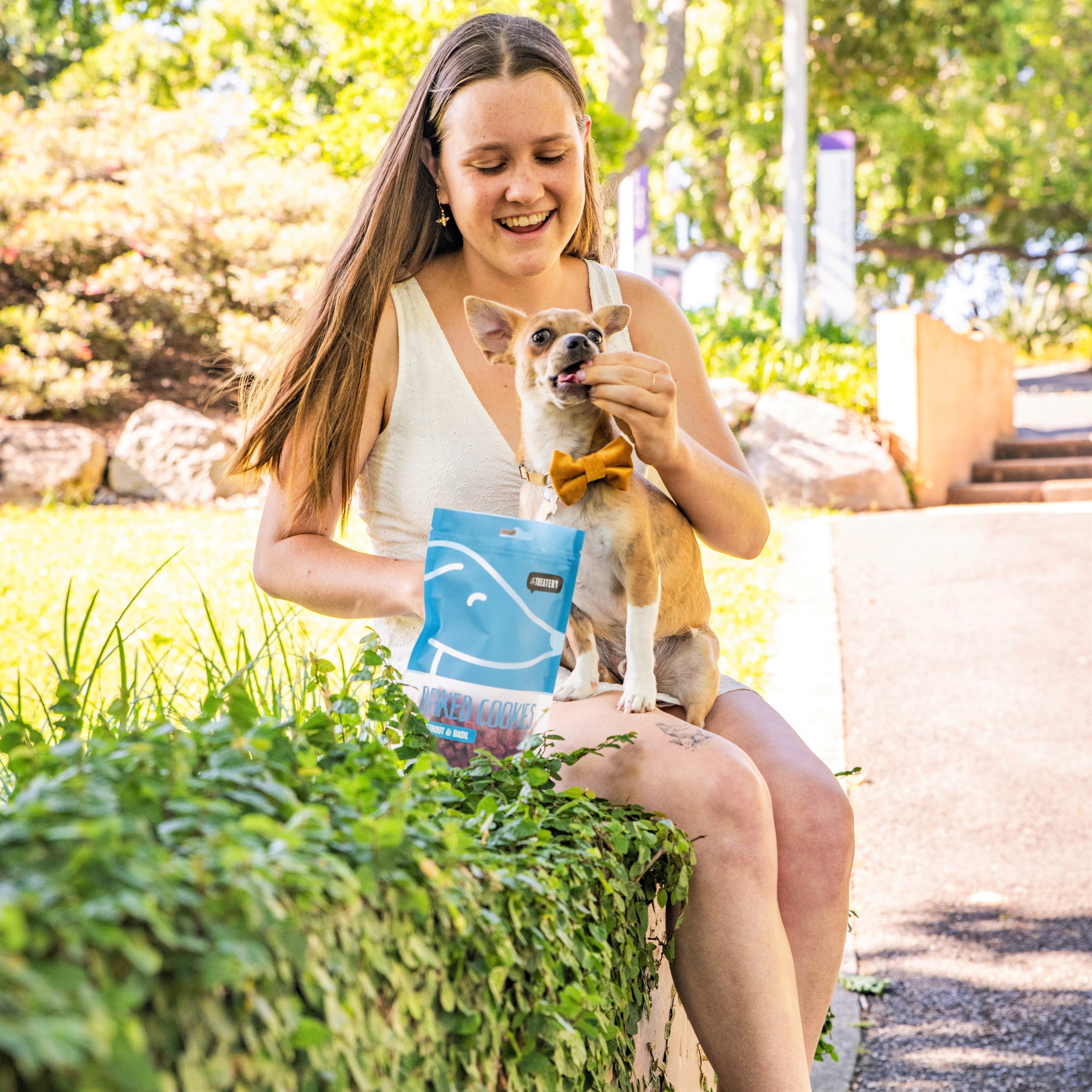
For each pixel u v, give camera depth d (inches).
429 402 106.6
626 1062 74.9
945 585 352.2
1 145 602.5
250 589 274.1
